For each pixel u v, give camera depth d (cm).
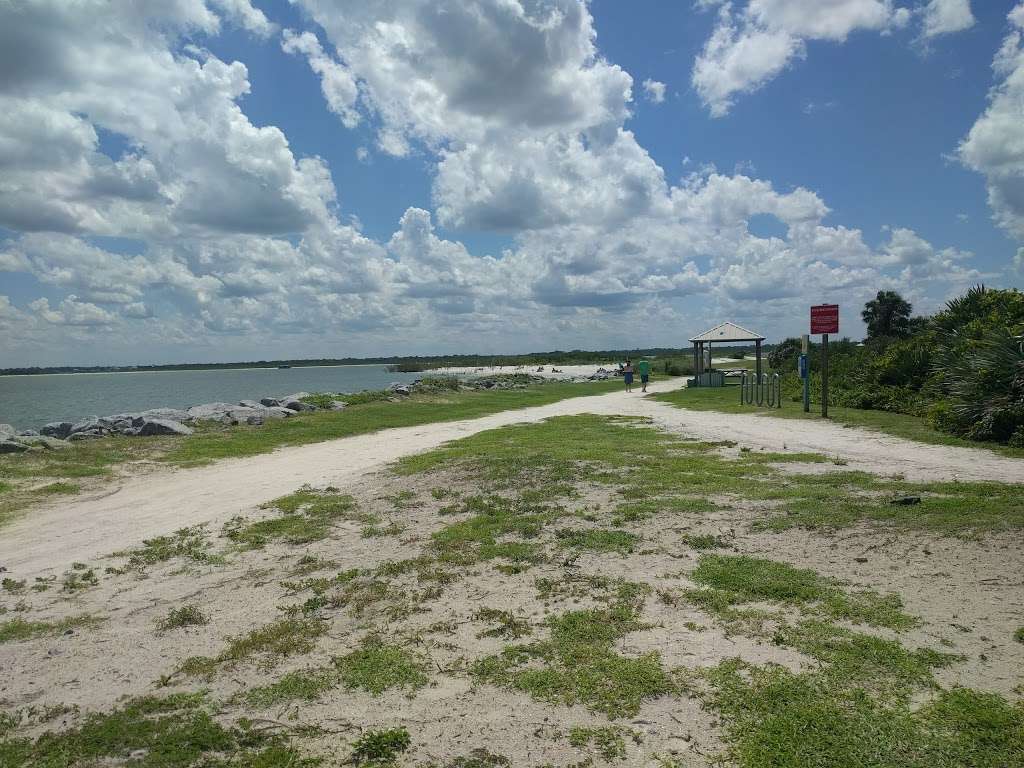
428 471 1122
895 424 1530
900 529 631
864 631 443
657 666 412
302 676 429
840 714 350
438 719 371
